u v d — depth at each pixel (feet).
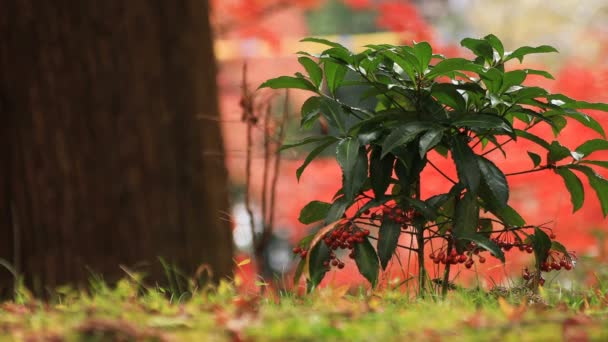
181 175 33.99
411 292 23.27
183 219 33.83
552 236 23.31
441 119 22.56
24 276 32.76
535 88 22.43
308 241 23.81
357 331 16.14
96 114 33.06
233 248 35.53
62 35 33.04
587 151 24.04
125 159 33.17
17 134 33.09
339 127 23.40
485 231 24.95
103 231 32.83
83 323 16.98
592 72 53.47
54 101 32.94
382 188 22.89
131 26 33.55
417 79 23.31
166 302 20.77
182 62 34.45
